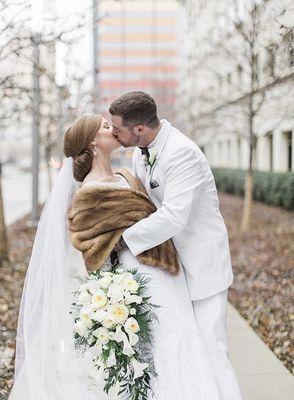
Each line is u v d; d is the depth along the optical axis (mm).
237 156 25812
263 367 4457
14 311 6188
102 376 3016
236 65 14188
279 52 6789
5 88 6770
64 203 3064
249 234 11992
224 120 20875
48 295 3027
